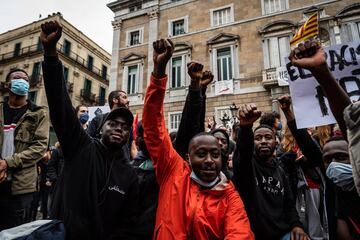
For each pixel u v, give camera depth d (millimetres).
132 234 2277
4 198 2736
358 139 1236
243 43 15797
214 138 2137
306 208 3357
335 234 2486
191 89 2613
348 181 2156
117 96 4230
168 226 1920
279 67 14289
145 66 18281
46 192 6734
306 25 4605
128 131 2389
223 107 15344
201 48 16859
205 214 1951
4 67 29297
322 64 1505
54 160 5566
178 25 18312
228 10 16906
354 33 13625
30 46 27969
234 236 1797
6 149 2883
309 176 3201
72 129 2139
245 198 2553
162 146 2180
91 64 31516
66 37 28203
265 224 2547
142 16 19484
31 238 1700
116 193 2209
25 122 3016
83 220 1993
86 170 2127
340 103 1499
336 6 14234
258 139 2883
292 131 2932
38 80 26047
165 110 16797
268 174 2826
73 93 28094
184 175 2143
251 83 15039
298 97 2594
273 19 15430
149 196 2473
